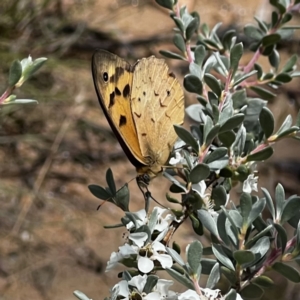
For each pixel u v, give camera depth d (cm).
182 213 25
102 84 26
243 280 24
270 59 30
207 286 23
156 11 82
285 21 30
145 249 23
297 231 23
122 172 66
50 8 69
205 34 31
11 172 63
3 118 63
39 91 64
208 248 25
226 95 26
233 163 26
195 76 27
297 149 62
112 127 26
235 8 83
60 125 66
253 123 28
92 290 53
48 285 54
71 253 56
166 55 29
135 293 23
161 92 28
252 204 24
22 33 65
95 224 59
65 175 64
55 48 67
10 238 57
